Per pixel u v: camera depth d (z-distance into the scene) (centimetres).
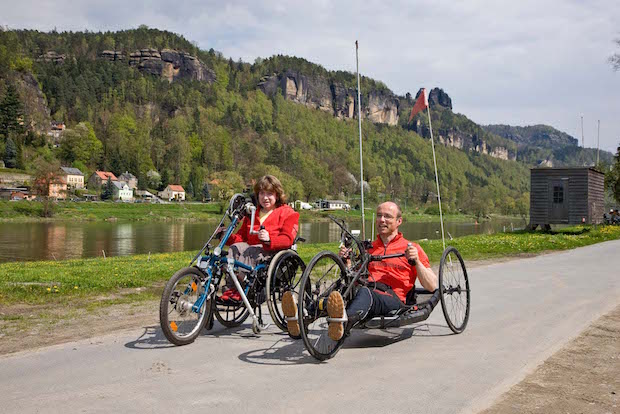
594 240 2091
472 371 404
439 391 358
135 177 19012
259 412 319
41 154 18300
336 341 448
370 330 547
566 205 3022
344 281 472
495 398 345
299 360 432
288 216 533
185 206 14762
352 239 500
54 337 530
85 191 16288
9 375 389
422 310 505
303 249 1711
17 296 768
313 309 451
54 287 832
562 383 376
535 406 332
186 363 421
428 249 1549
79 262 1456
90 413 315
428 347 477
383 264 512
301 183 19212
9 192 13100
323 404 332
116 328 567
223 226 523
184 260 1446
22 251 4512
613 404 337
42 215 11300
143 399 339
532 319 597
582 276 966
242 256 516
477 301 710
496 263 1228
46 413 315
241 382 374
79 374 391
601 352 458
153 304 727
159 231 8056
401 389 361
